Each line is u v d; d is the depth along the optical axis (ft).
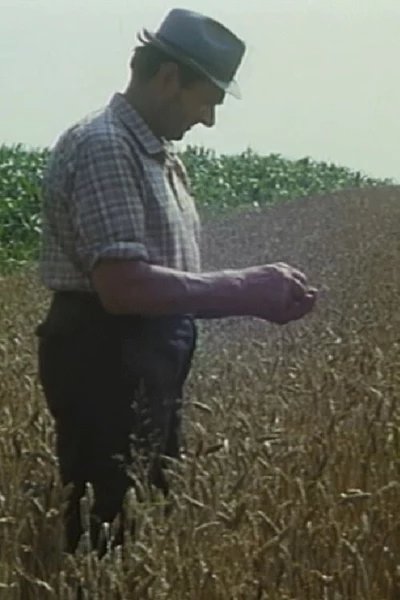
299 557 20.76
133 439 21.72
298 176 177.78
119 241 20.63
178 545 20.53
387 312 51.03
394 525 21.42
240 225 120.78
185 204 22.08
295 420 28.94
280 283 21.07
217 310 21.15
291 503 21.68
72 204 21.08
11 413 30.27
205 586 19.45
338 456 24.61
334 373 32.48
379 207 132.77
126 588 19.39
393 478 23.88
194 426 26.99
